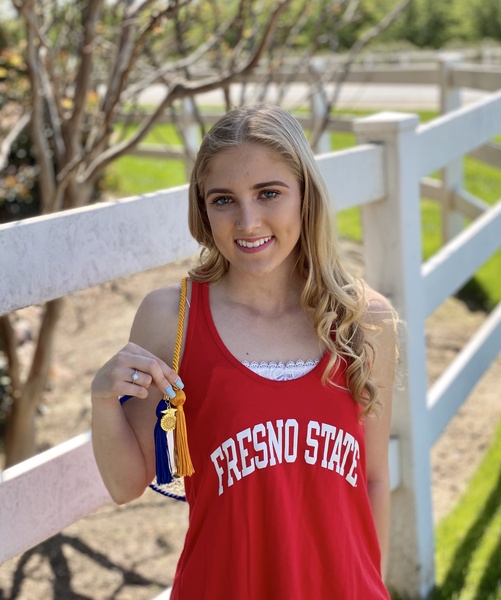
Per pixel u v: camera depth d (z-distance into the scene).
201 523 1.59
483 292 6.41
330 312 1.62
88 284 1.75
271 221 1.54
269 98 7.97
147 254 1.89
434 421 3.13
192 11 3.62
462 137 3.21
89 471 1.86
